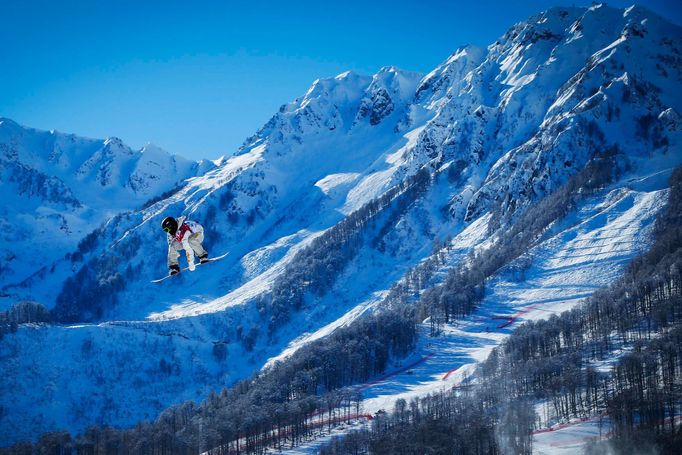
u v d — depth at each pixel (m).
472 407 140.62
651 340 152.12
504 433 124.31
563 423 132.12
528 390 150.38
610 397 135.12
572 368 147.75
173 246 38.91
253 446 151.75
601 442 114.56
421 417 139.25
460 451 121.75
